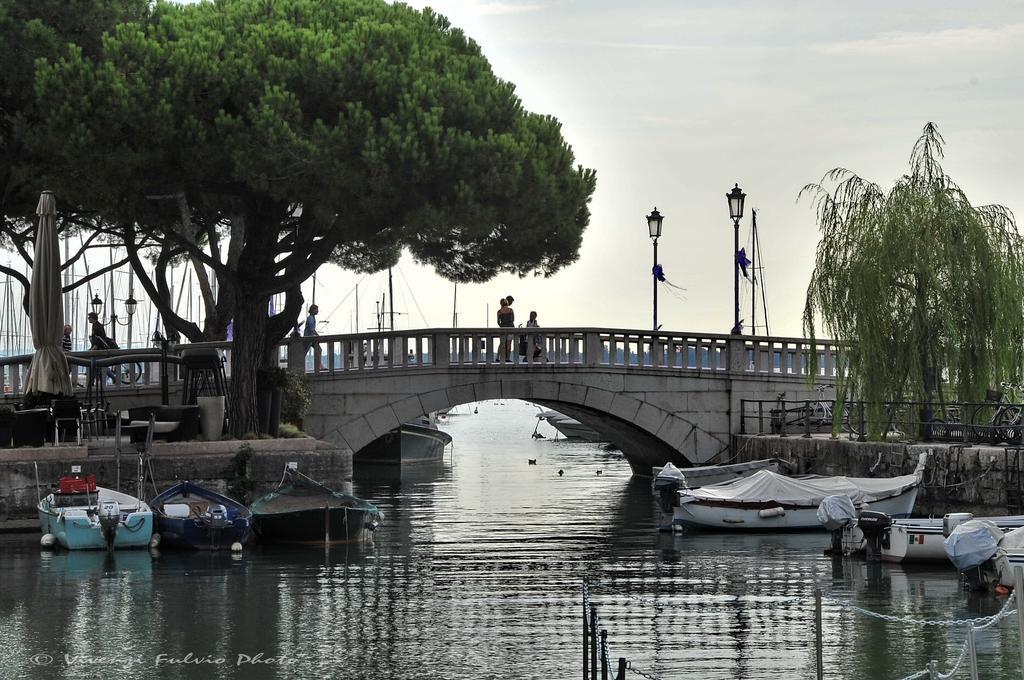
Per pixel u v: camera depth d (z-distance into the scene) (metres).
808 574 32.81
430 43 43.88
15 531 36.78
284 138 37.44
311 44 39.62
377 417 50.28
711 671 22.78
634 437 56.69
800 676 22.44
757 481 41.84
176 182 39.31
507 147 40.66
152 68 38.28
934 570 33.28
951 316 43.09
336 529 37.25
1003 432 39.75
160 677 22.48
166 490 36.69
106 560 33.69
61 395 38.94
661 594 30.06
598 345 52.53
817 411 52.72
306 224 42.53
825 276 45.00
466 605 28.58
